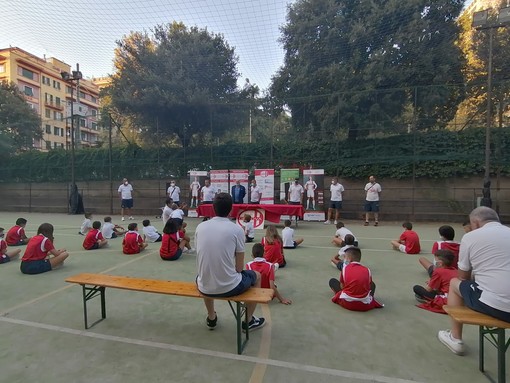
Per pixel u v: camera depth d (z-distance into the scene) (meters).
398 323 3.57
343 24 14.66
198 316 3.79
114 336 3.27
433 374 2.59
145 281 3.50
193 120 17.59
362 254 7.21
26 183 20.20
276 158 15.97
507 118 13.18
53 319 3.70
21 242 8.43
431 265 5.19
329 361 2.79
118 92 17.27
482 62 14.56
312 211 13.38
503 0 14.73
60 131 48.50
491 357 2.85
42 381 2.49
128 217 15.71
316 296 4.48
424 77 13.92
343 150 14.97
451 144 13.62
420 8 13.80
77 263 6.41
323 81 15.34
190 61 16.84
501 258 2.45
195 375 2.57
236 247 2.98
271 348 3.02
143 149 18.16
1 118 25.41
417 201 14.02
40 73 48.94
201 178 15.16
